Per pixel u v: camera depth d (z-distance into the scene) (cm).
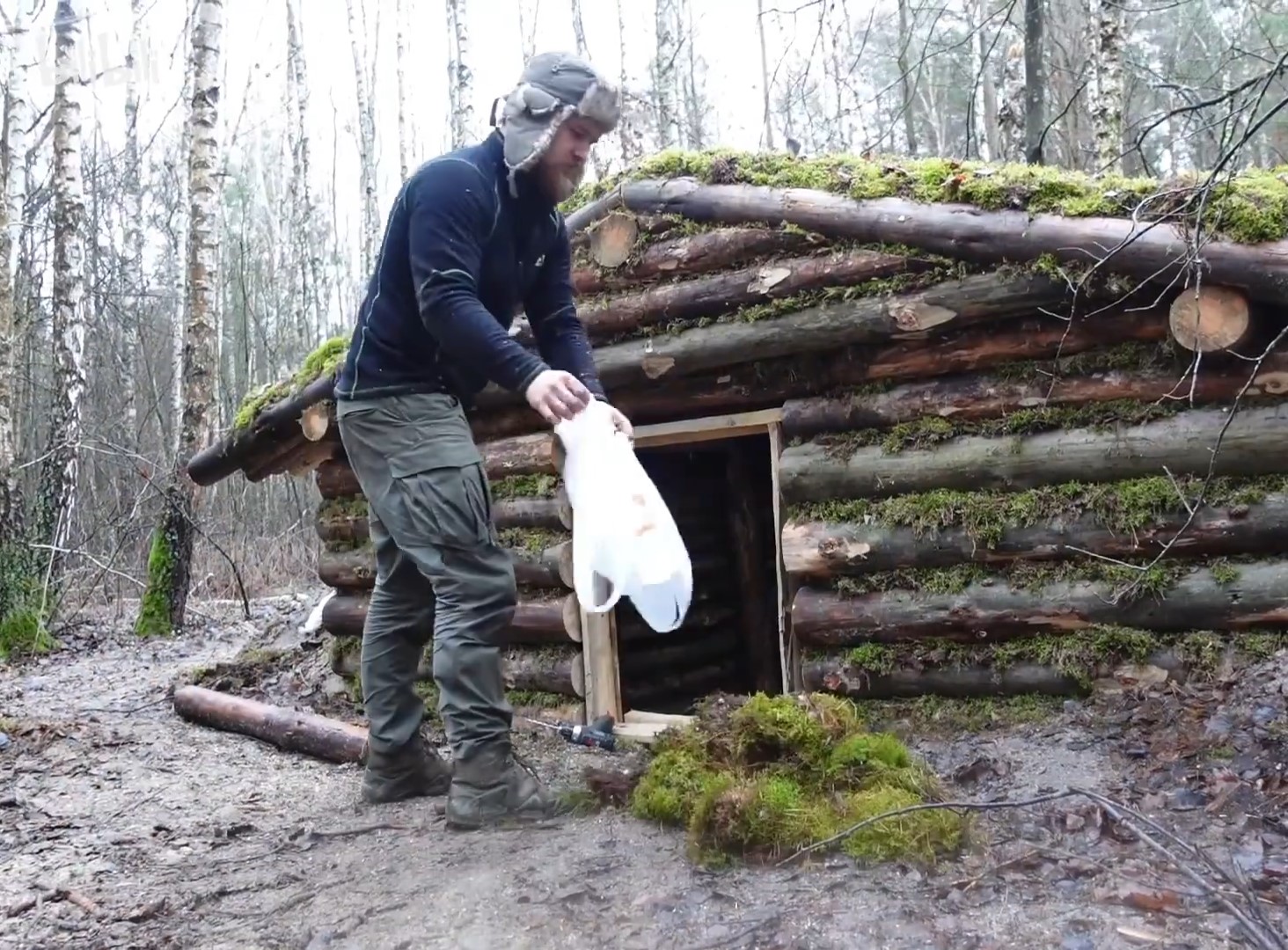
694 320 439
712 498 698
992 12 716
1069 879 245
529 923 241
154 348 1872
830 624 403
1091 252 344
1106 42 830
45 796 405
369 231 2061
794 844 267
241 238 2241
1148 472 357
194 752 471
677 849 281
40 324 1412
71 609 1090
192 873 305
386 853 302
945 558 386
